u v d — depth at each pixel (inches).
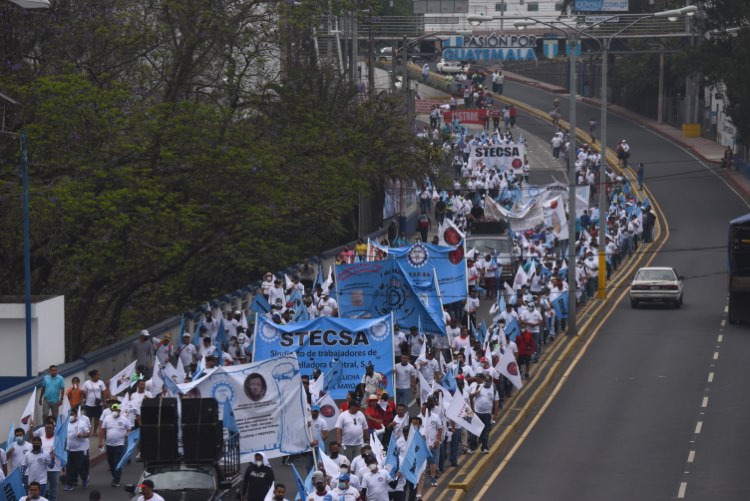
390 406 1857.8
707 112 6254.9
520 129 6235.2
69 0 2780.5
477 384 1985.7
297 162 2829.7
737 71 5073.8
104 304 2918.3
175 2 2726.4
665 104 6673.2
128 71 2874.0
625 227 4092.0
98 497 1357.0
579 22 6038.4
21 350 2164.1
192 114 2576.3
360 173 3164.4
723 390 2469.2
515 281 3056.1
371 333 2059.5
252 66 2992.1
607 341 2994.6
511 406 2363.4
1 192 2384.4
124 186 2461.9
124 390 2015.3
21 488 1469.0
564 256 3521.2
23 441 1636.3
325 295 2549.2
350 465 1549.0
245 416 1679.4
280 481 1782.7
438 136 4424.2
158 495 1405.0
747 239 3100.4
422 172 3814.0
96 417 2010.3
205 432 1488.7
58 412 1833.2
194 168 2591.0
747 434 2127.2
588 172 4943.4
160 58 2920.8
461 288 2657.5
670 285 3383.4
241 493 1578.5
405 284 2416.3
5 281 2674.7
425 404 1745.8
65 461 1651.1
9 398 1895.9
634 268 3969.0
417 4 7431.1
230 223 2657.5
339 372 2062.0
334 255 3634.4
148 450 1493.6
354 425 1756.9
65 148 2502.5
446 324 2404.0
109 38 2728.8
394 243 3575.3
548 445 2094.0
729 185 5246.1
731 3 5241.1
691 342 2955.2
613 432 2171.5
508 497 1772.9
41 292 2748.5
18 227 2465.6
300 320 2407.7
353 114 3476.9
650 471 1905.8
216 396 1676.9
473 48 5718.5
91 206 2365.9
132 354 2315.5
